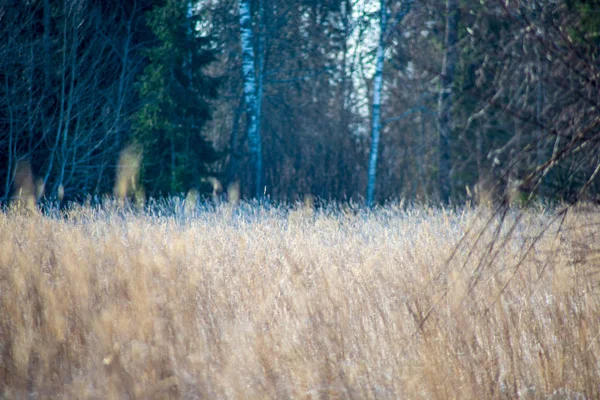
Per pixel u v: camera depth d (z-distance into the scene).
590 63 3.11
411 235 6.18
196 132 19.27
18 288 3.86
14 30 14.45
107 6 17.12
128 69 16.80
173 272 3.97
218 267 4.68
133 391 3.04
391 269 4.77
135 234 5.27
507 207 3.20
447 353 3.28
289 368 3.25
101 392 3.10
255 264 4.75
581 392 3.21
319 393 3.17
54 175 15.29
